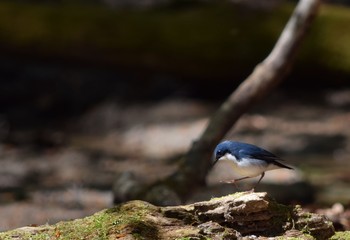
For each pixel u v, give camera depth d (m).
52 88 21.92
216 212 5.84
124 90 21.34
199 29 15.13
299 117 18.52
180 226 5.79
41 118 20.77
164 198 9.16
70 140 17.91
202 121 17.83
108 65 15.61
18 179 13.34
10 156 15.71
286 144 15.97
